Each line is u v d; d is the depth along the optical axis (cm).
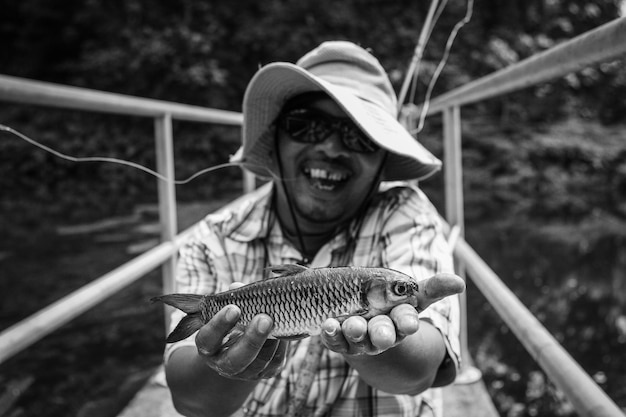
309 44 1491
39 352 479
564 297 641
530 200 1377
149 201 1155
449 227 296
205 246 168
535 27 1772
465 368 288
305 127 154
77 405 396
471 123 1605
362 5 1570
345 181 155
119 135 1337
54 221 953
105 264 693
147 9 1495
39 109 1348
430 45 1556
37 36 1532
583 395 128
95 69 1466
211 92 1427
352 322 95
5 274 653
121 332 521
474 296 616
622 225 1159
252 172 190
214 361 116
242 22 1495
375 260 158
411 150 153
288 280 109
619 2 1820
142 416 255
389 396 154
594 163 1477
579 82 1717
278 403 158
